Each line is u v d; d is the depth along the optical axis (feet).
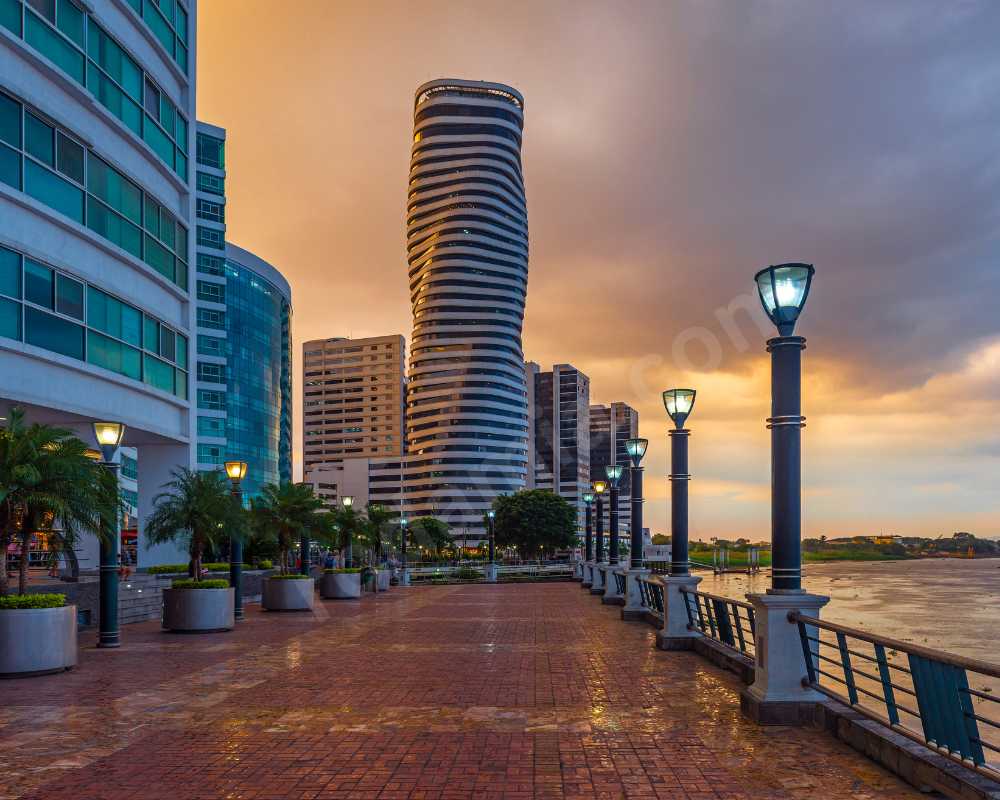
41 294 68.28
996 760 47.75
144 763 23.62
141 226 86.17
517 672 40.04
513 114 578.66
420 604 92.63
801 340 29.99
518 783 21.45
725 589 382.01
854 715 25.52
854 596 354.33
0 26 63.72
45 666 40.11
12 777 22.31
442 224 562.66
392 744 25.62
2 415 69.92
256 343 407.85
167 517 71.10
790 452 29.37
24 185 66.18
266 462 411.34
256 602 97.14
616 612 79.00
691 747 24.98
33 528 44.91
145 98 87.92
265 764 23.40
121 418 81.35
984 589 419.54
